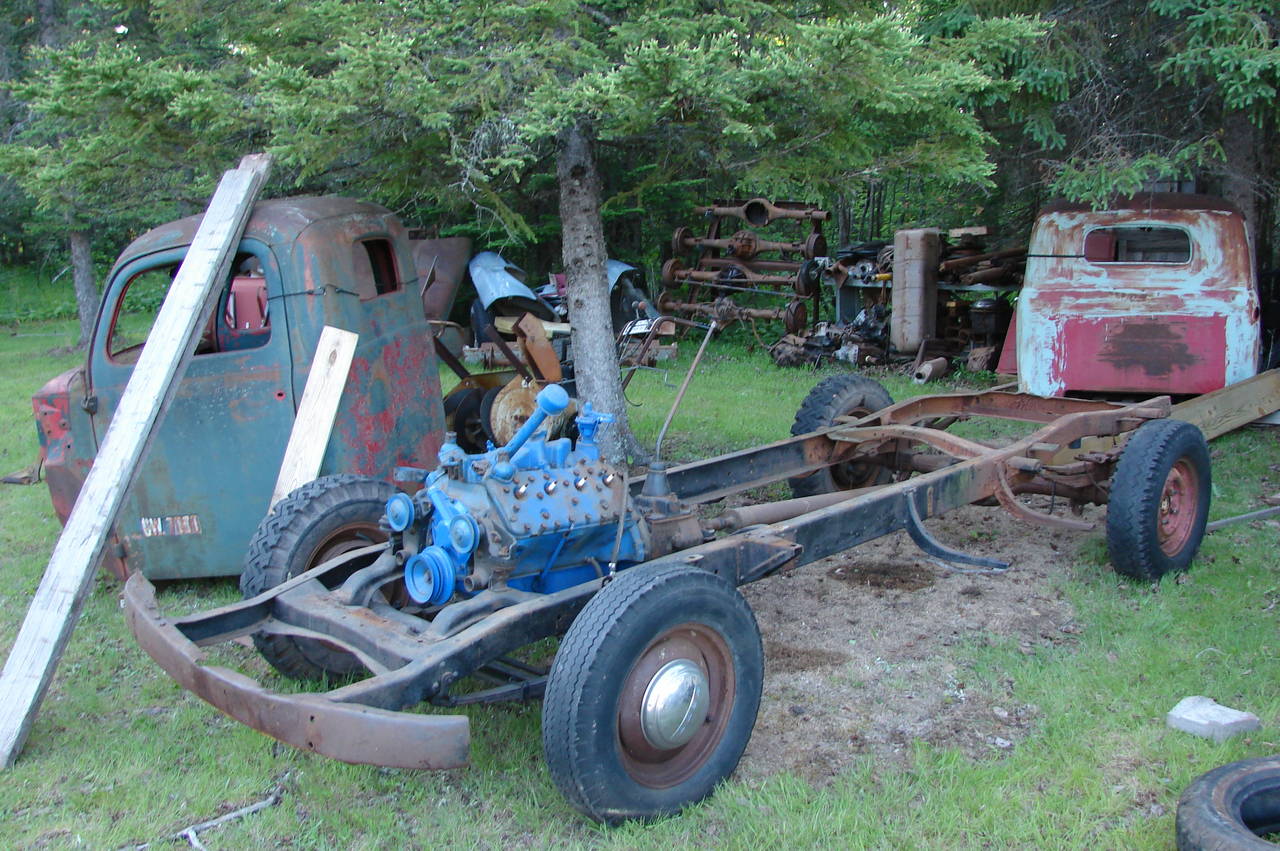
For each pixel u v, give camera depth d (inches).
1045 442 194.9
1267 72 278.1
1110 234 311.4
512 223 262.2
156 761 141.0
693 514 157.4
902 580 203.6
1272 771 116.6
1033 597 192.2
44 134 474.9
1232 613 176.4
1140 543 184.7
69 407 206.4
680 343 555.8
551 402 132.3
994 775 130.5
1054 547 219.8
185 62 278.1
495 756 139.9
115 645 183.2
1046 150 346.3
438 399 229.6
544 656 171.0
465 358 486.9
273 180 263.4
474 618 128.1
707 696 124.8
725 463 196.2
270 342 193.9
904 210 748.0
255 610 143.0
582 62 214.2
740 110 206.7
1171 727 140.0
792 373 459.8
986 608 187.6
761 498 261.0
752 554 142.0
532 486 134.2
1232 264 278.4
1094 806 123.0
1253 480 256.4
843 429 211.6
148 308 756.0
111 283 201.6
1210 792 112.0
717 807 125.5
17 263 1015.0
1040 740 139.5
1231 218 278.8
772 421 353.4
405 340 217.5
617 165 494.3
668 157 276.4
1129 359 284.2
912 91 211.5
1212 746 134.9
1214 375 279.3
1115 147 299.9
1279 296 346.6
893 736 143.2
